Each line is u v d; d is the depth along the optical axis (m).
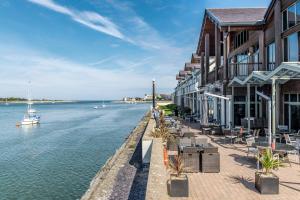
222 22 21.59
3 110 145.75
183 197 7.92
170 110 51.81
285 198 7.82
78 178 19.17
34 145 32.62
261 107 21.52
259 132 17.48
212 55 30.34
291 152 12.31
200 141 12.10
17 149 30.20
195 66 39.75
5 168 21.97
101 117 78.81
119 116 81.44
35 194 16.41
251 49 24.25
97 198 10.20
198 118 31.25
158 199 5.94
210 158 10.20
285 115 18.12
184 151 10.30
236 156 12.54
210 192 8.30
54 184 18.05
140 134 26.34
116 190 10.88
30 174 20.30
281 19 18.47
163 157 9.91
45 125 57.84
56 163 23.36
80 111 123.31
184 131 17.34
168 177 8.79
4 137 40.56
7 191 16.91
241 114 22.81
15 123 64.81
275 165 8.68
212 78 27.69
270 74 13.16
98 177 12.95
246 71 23.16
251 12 24.73
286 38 18.09
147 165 13.55
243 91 22.70
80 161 23.86
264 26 21.38
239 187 8.70
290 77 13.40
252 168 10.67
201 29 30.45
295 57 17.00
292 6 17.25
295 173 9.98
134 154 16.97
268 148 9.98
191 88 45.81
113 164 14.64
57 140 36.03
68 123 61.19
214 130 19.16
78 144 32.38
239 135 15.98
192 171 10.25
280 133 15.31
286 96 17.98
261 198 7.84
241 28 21.55
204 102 23.33
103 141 34.19
